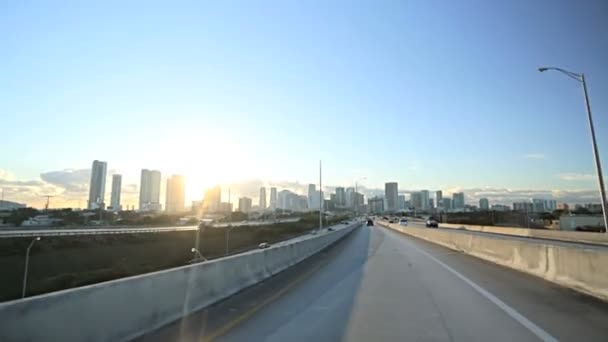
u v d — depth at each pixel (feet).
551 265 48.21
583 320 28.84
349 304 35.45
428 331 26.35
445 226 310.65
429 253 90.33
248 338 25.11
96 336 22.29
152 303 27.61
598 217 213.46
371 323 28.60
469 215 402.31
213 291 36.99
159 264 151.12
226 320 29.84
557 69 111.86
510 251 62.75
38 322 19.11
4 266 128.47
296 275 55.77
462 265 66.03
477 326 27.43
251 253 49.62
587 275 39.99
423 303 35.47
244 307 34.50
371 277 52.80
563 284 44.06
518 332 25.84
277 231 270.46
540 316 30.09
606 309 32.42
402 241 140.67
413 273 56.24
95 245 172.24
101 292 23.09
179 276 31.53
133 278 26.32
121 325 24.27
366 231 247.50
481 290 41.73
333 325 28.17
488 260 72.02
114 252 170.60
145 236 202.08
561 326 27.20
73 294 21.25
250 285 45.75
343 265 68.08
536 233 167.12
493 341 24.03
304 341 24.40
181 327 27.78
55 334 19.83
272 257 57.77
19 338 18.15
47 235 159.12
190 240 218.18
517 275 53.47
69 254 155.12
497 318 29.63
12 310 18.04
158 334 26.00
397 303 35.63
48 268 134.72
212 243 214.28
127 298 25.16
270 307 34.47
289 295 40.22
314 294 40.73
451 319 29.50
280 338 25.07
